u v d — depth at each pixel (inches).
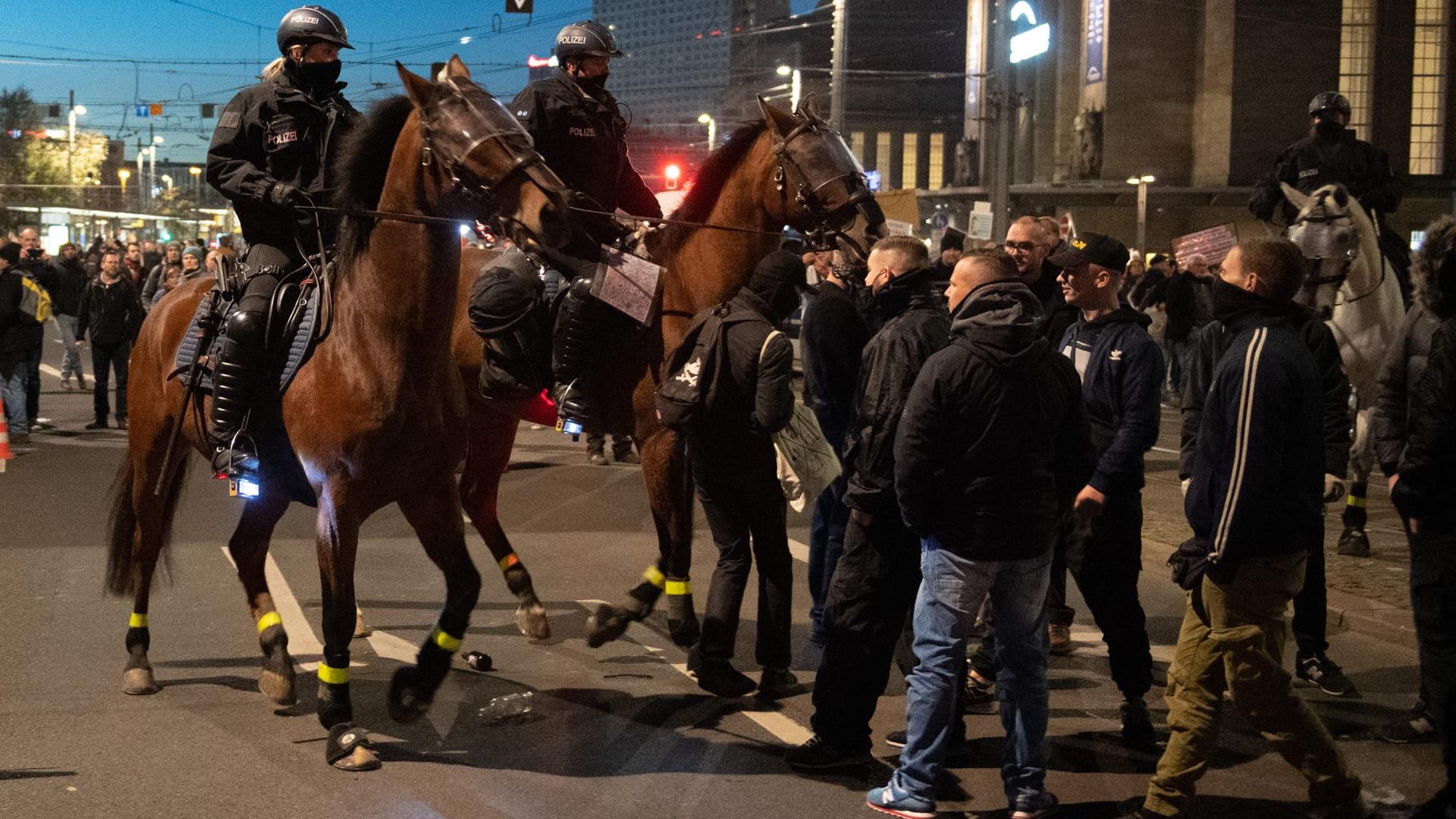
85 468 468.1
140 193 3804.1
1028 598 175.2
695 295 233.8
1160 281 761.6
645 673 242.8
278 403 199.8
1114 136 1947.6
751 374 208.7
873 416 188.2
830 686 192.7
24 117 3351.4
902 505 173.0
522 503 413.7
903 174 3348.9
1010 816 179.5
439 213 187.8
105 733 203.8
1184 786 171.6
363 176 194.2
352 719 196.1
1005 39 1176.8
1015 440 170.9
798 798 184.9
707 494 222.1
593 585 308.2
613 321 229.3
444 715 217.3
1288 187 322.0
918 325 191.0
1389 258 353.4
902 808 177.2
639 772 193.5
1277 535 166.4
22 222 2972.4
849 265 235.3
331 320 194.4
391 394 189.2
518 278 231.8
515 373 235.9
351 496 191.3
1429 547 166.6
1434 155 1791.3
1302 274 169.9
